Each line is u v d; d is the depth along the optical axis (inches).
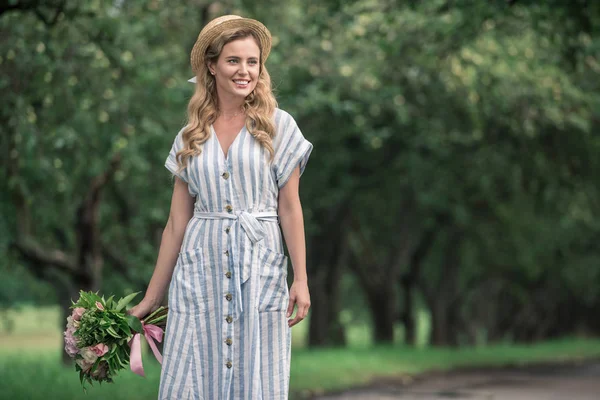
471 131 1203.9
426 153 1315.2
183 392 216.7
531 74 1035.3
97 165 832.3
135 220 1153.4
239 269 217.0
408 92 1115.3
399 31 893.2
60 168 830.5
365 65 1044.5
